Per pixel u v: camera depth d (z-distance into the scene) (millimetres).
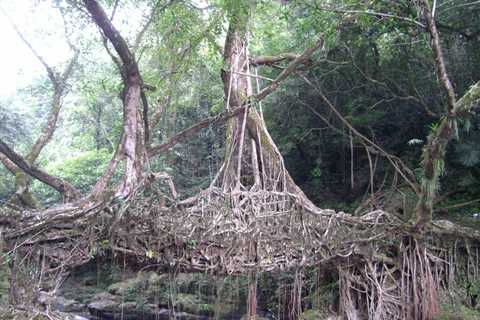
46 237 8414
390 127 18812
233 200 11688
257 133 14234
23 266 8234
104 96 20609
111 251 9422
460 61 16078
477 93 11125
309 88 18438
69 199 10719
